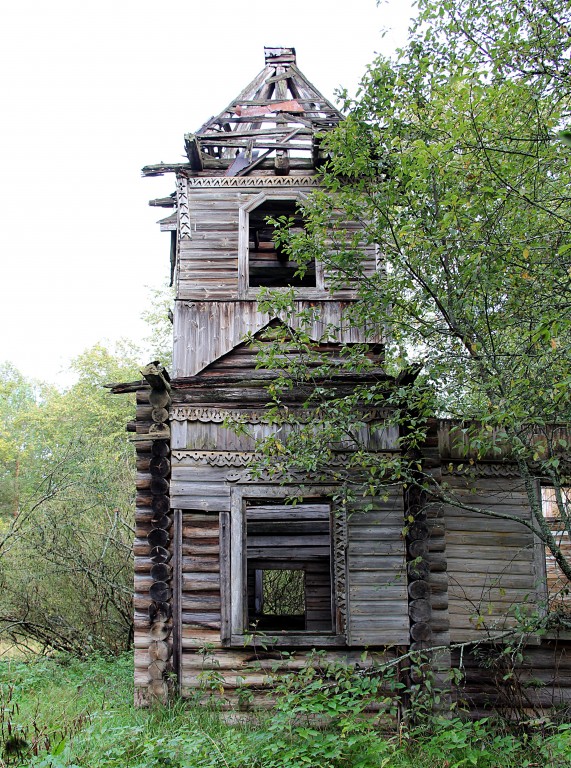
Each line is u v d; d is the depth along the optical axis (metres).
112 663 12.19
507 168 7.58
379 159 9.12
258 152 11.74
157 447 9.52
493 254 7.69
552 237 7.94
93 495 14.45
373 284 8.70
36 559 13.36
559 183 8.29
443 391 8.09
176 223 11.58
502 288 8.09
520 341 8.05
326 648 9.15
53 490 13.70
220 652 9.09
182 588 9.23
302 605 17.30
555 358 7.26
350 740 7.15
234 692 8.93
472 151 7.62
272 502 11.48
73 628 12.89
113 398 31.41
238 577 9.29
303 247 8.98
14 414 44.97
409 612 9.25
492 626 9.47
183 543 9.36
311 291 10.88
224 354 10.59
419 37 8.86
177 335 10.61
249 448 9.67
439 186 8.12
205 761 6.86
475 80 7.96
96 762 6.65
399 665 9.11
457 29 8.59
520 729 8.44
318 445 8.35
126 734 7.42
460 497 9.86
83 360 33.66
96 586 13.20
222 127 11.90
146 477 9.59
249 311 10.79
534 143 7.82
